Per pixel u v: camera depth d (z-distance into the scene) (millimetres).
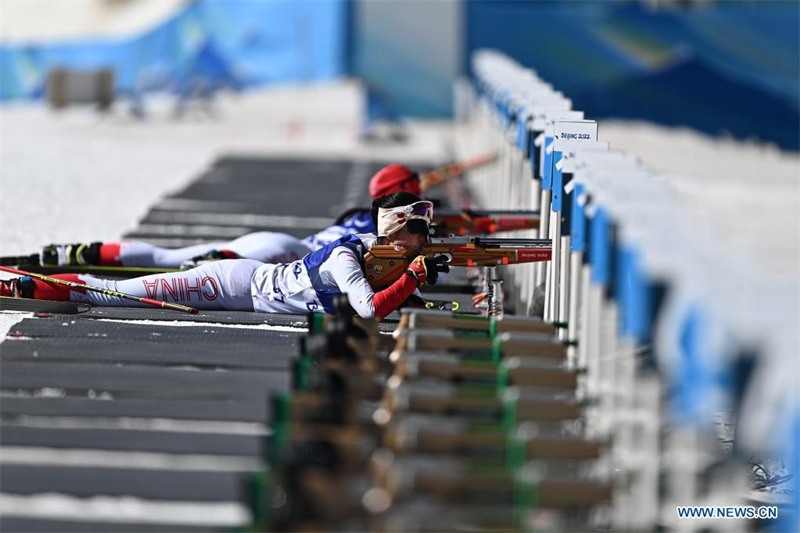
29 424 19234
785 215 64125
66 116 102125
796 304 14055
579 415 17875
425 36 103938
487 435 16484
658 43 100688
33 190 53906
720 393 13789
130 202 51875
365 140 91688
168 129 94688
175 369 21672
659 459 15922
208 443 18656
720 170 83188
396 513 15070
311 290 25828
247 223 46281
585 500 15484
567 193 23641
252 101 112188
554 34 102375
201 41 109875
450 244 25391
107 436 18844
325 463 16062
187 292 26562
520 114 35156
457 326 21891
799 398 12781
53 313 25875
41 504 16859
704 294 14258
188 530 16047
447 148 78000
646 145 91750
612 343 18250
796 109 98562
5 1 166875
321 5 106500
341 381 18891
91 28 156875
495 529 15109
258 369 21844
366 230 30062
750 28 99625
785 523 16844
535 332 21656
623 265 17234
